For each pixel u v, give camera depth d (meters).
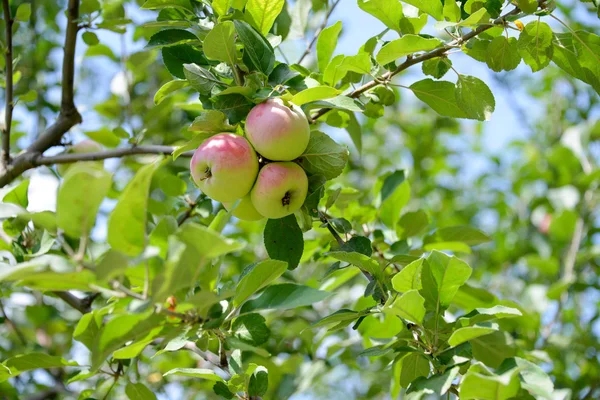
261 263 1.20
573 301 2.12
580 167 2.40
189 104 1.64
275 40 1.36
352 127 1.59
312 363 1.83
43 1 2.31
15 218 1.41
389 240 1.59
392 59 1.33
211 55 1.29
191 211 1.67
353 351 1.97
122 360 1.47
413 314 1.24
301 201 1.27
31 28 2.27
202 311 1.17
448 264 1.27
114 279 1.13
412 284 1.27
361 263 1.30
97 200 1.09
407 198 1.59
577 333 1.99
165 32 1.36
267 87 1.29
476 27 1.33
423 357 1.30
